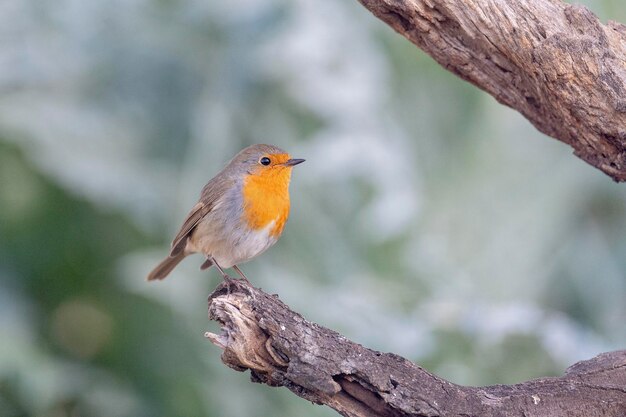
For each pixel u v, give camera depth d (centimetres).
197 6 1193
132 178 1166
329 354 682
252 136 1220
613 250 1359
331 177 1204
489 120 1398
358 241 1239
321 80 1192
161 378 1182
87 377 1177
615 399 732
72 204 1188
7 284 1194
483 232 1355
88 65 1209
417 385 693
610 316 1352
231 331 686
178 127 1220
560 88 766
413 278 1266
